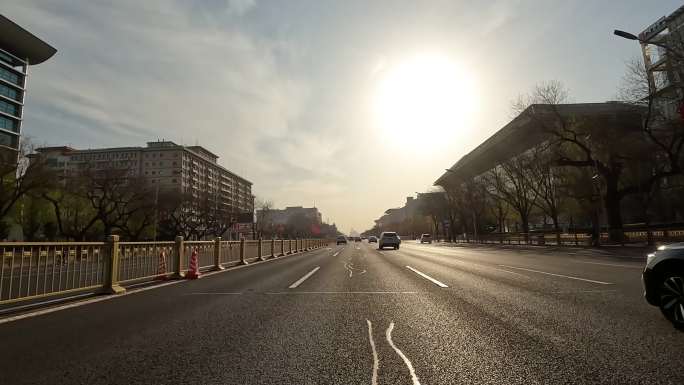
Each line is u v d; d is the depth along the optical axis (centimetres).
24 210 5069
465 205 7694
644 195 4669
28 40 8531
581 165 3906
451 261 2134
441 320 681
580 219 7194
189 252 1527
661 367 434
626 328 599
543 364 451
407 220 16738
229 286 1175
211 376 427
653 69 3155
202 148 14662
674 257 611
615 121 3797
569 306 773
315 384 404
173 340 568
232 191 15675
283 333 605
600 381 400
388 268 1747
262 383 406
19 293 795
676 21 3441
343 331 616
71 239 5153
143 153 11862
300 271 1670
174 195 6262
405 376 423
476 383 401
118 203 5078
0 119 8225
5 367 459
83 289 963
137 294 1020
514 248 4259
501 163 5725
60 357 493
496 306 795
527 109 4084
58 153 10744
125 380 417
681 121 2994
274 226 12488
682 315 591
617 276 1261
